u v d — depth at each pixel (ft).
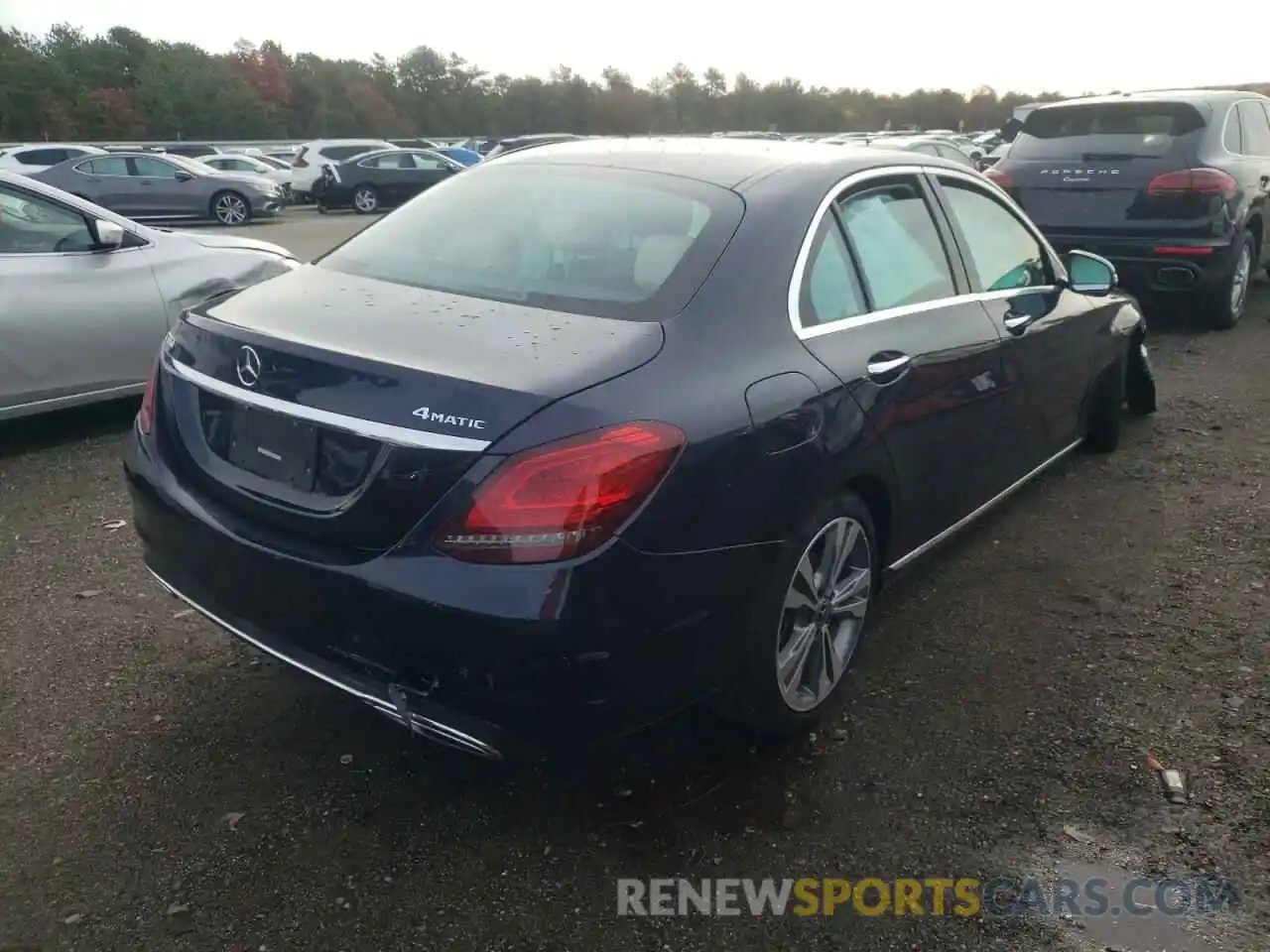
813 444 9.60
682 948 8.10
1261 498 16.74
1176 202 26.58
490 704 8.05
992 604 13.46
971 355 12.43
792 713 10.21
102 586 13.51
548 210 10.98
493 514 7.75
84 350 18.75
